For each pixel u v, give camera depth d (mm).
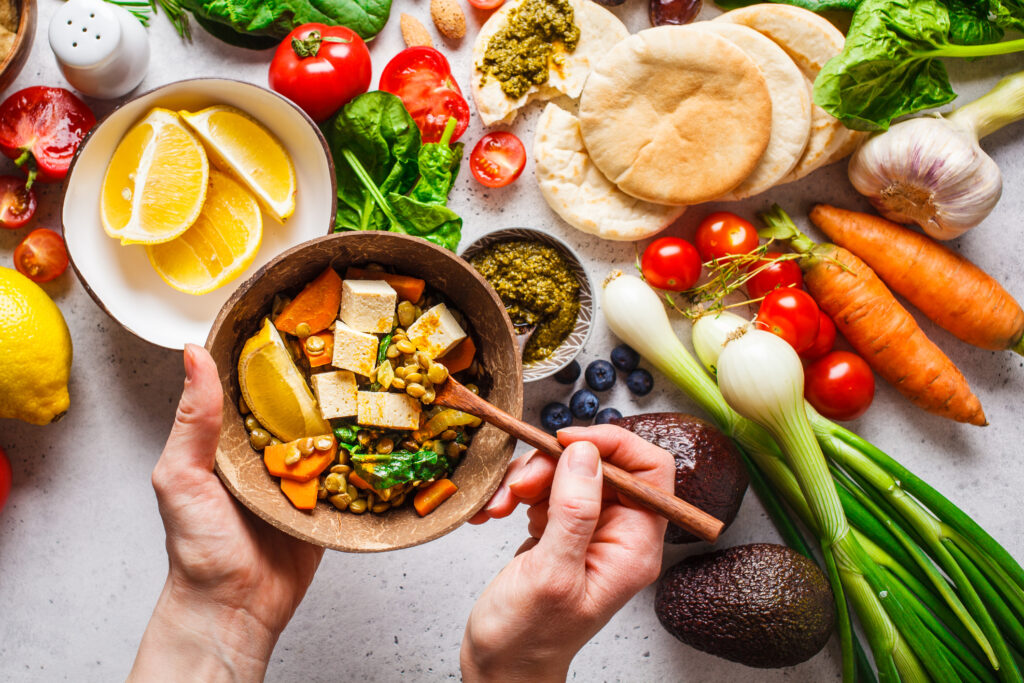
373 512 521
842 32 628
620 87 595
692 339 630
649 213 618
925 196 602
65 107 583
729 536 643
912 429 652
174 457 482
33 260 587
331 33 586
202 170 559
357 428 521
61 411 575
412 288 534
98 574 618
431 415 528
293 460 505
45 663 617
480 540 635
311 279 530
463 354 539
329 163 561
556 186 612
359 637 629
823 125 610
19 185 592
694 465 579
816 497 594
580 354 640
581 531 474
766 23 602
